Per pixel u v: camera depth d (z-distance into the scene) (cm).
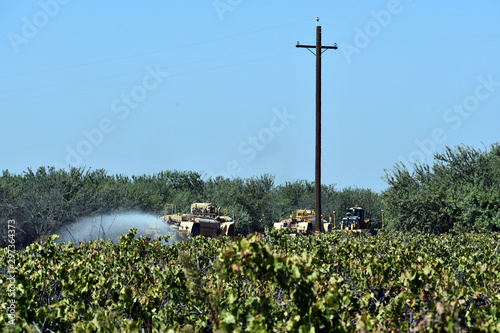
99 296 3288
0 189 13712
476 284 3434
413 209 13588
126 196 17975
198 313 3011
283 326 2489
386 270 3644
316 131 11369
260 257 2302
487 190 13188
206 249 5000
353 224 15438
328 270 3900
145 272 3897
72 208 14425
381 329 2562
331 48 11494
